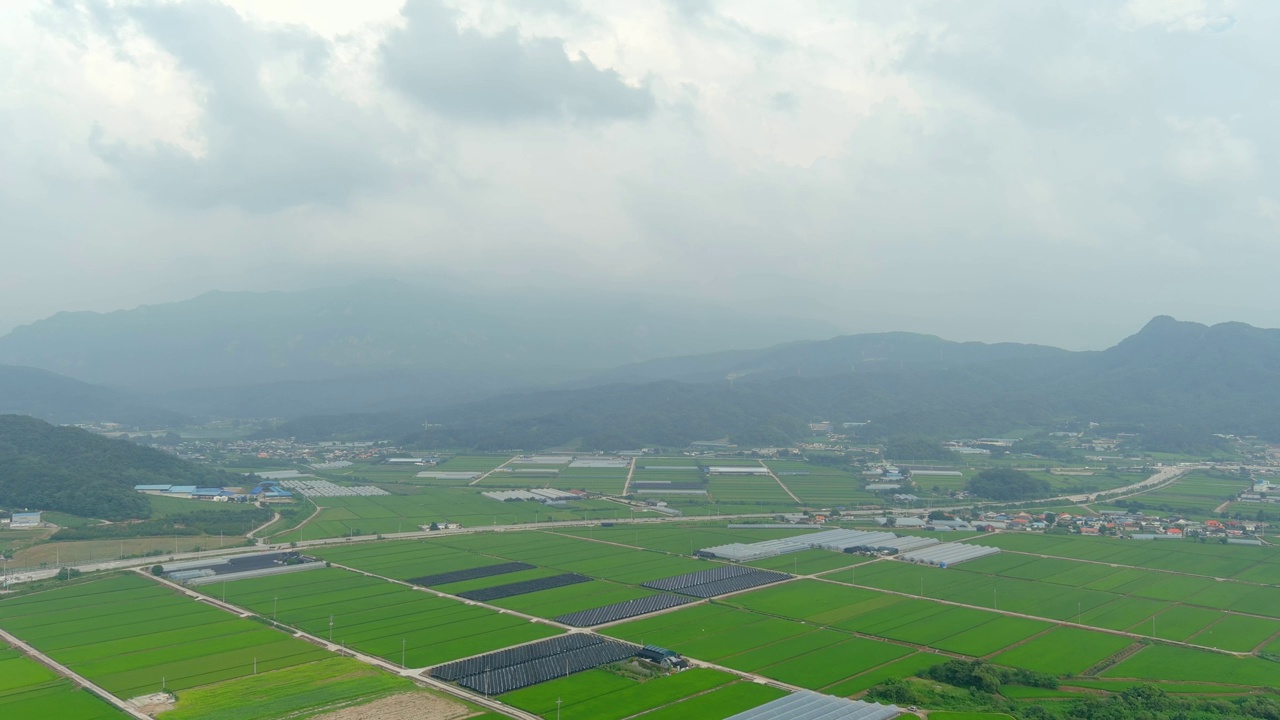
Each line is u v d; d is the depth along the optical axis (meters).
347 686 120.19
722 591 181.12
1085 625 157.12
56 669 127.50
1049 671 130.75
